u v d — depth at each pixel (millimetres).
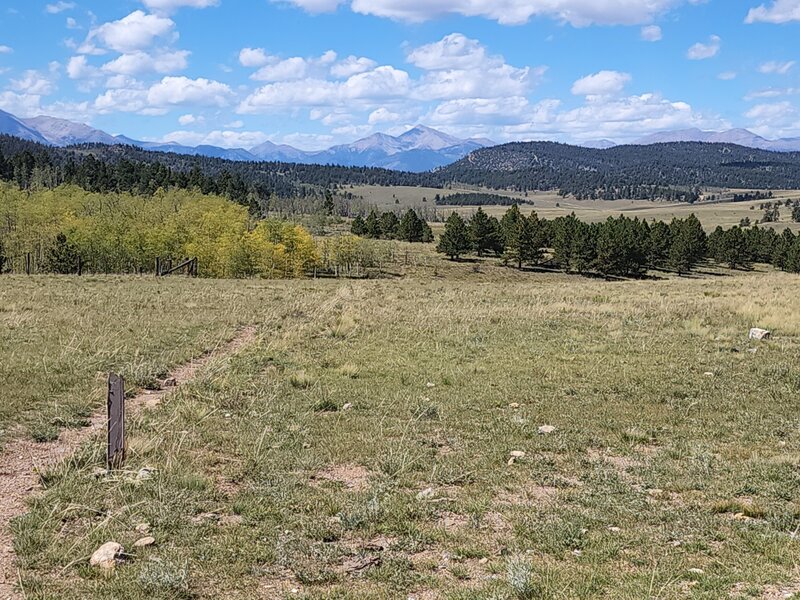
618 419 12273
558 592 5840
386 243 117812
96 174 163625
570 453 10367
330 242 108875
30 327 19719
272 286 40906
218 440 10594
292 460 9758
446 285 45531
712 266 119312
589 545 7020
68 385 13461
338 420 12000
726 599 5637
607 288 41250
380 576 6320
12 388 12789
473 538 7242
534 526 7508
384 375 15828
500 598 5723
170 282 40062
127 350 17328
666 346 19422
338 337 21188
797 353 18188
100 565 6336
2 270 75312
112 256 80688
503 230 127125
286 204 195625
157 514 7598
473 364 17016
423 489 8820
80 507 7656
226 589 6055
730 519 7773
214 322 23281
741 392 14258
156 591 5875
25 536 6859
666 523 7672
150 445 9883
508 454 10219
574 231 110250
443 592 5992
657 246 110438
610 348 19188
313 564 6543
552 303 30375
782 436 11352
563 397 13875
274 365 16891
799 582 6023
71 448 9992
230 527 7410
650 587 5832
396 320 24781
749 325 22969
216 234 89812
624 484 8977
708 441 11016
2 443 9953
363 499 8266
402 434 11180
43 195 97188
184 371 16125
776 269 114375
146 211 96625
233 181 182125
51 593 5793
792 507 8102
